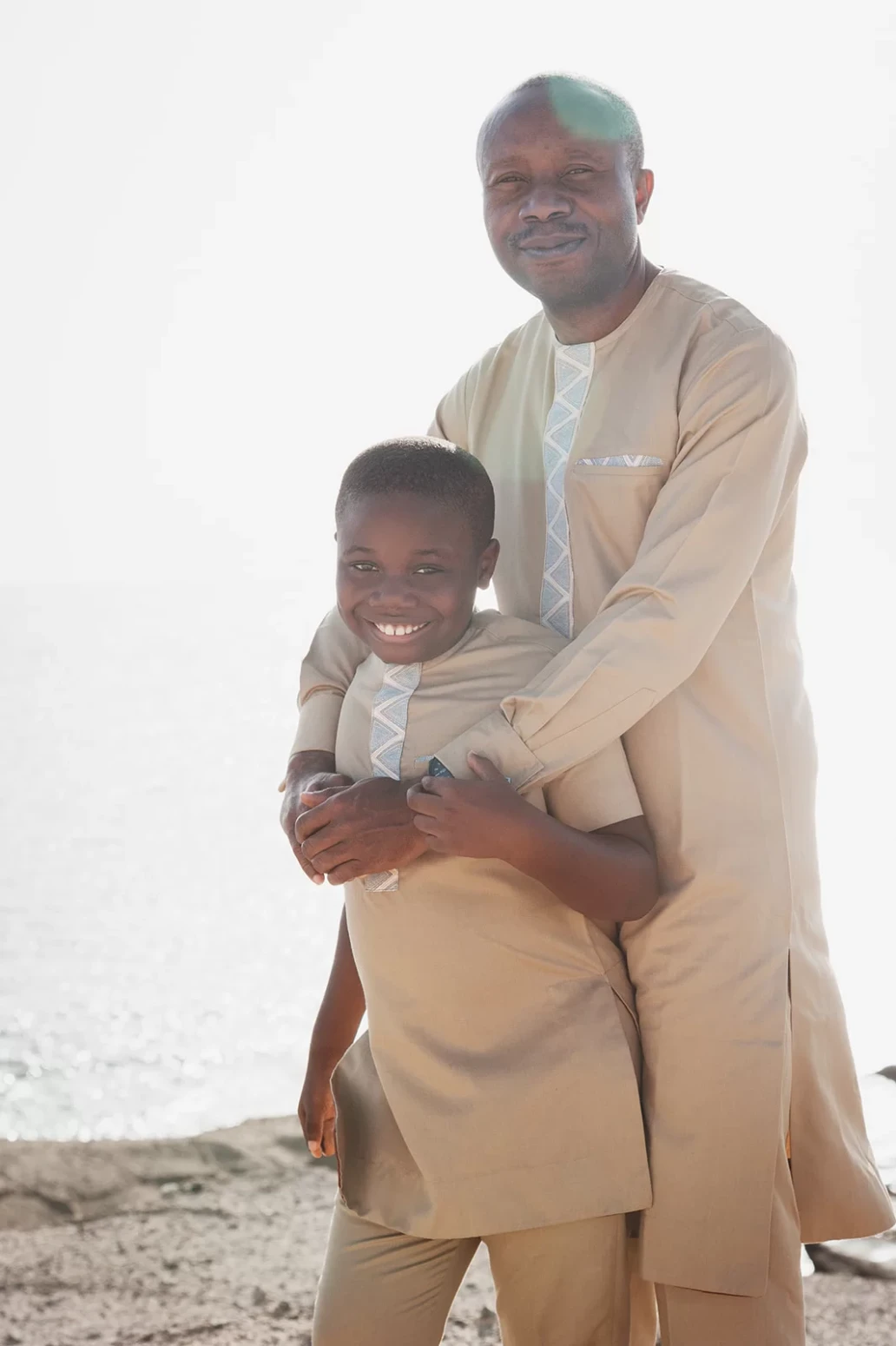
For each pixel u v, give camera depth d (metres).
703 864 1.81
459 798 1.62
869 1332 2.34
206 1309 2.45
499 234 1.91
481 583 1.86
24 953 12.51
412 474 1.76
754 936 1.81
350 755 1.87
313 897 15.48
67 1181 2.94
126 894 15.94
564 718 1.71
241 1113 7.71
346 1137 1.88
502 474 2.06
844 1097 1.94
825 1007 1.91
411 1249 1.79
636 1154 1.75
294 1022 9.93
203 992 10.98
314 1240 2.71
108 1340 2.35
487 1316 2.47
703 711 1.84
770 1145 1.79
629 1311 1.92
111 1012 10.27
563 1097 1.71
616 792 1.77
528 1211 1.70
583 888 1.67
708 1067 1.79
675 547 1.75
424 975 1.74
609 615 1.75
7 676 52.50
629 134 1.87
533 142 1.83
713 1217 1.78
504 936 1.72
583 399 1.94
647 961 1.84
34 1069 8.66
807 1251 2.63
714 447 1.79
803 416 1.97
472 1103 1.72
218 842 20.33
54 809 24.08
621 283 1.89
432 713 1.80
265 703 44.19
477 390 2.15
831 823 13.18
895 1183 2.79
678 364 1.86
